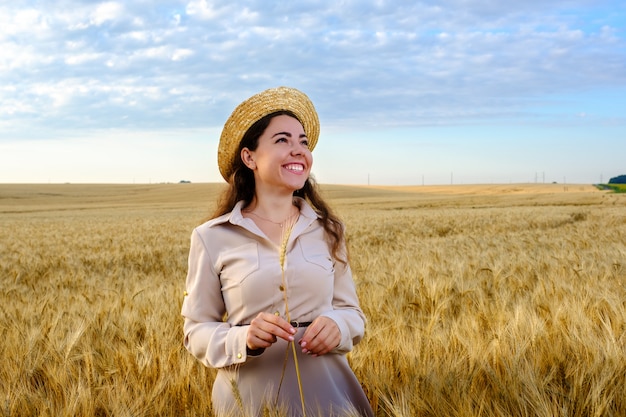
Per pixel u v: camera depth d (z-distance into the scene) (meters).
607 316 3.40
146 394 2.72
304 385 2.24
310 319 2.27
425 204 65.50
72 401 2.57
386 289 5.31
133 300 5.30
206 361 2.25
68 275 8.88
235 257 2.28
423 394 2.38
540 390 2.27
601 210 35.12
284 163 2.30
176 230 24.56
